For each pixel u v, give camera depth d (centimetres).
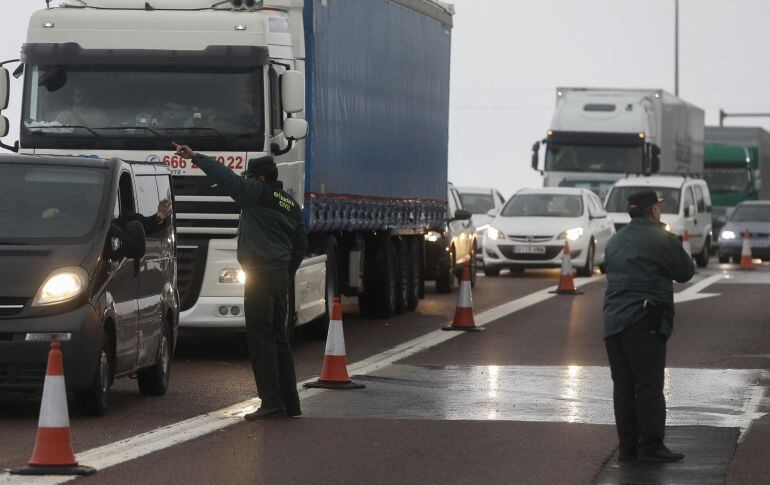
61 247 3070
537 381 3756
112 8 4353
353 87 5103
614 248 2648
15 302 2992
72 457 2447
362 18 5206
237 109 4231
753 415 3209
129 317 3222
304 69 4566
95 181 3225
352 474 2472
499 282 7981
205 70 4247
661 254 2616
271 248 3062
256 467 2519
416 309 6162
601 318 5659
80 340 2988
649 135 10288
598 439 2855
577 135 10250
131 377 3588
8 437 2805
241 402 3359
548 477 2466
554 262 8438
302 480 2411
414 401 3375
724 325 5412
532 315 5806
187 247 4219
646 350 2605
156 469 2484
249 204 3062
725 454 2702
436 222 6488
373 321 5575
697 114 12456
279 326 3098
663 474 2500
